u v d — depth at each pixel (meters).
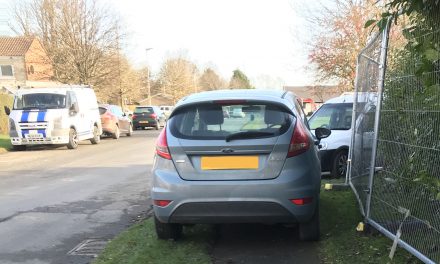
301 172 4.56
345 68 21.22
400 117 4.32
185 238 5.23
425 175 3.59
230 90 5.55
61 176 10.52
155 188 4.71
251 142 4.54
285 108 4.80
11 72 50.59
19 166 12.52
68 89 17.80
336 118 9.69
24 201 7.71
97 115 20.09
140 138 23.20
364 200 5.57
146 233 5.46
